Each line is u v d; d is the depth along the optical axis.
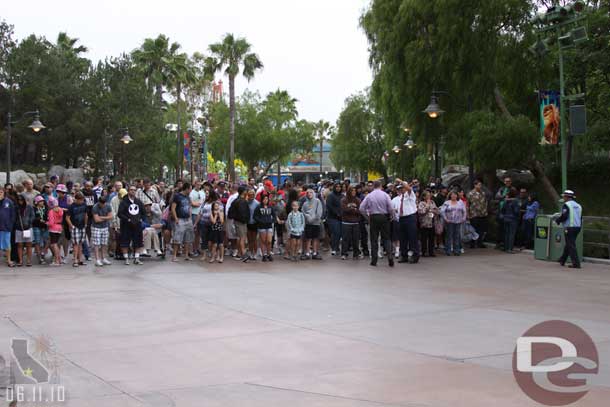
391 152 45.91
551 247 16.02
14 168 45.03
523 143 19.73
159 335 7.88
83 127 43.34
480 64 20.56
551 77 21.48
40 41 46.88
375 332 8.07
